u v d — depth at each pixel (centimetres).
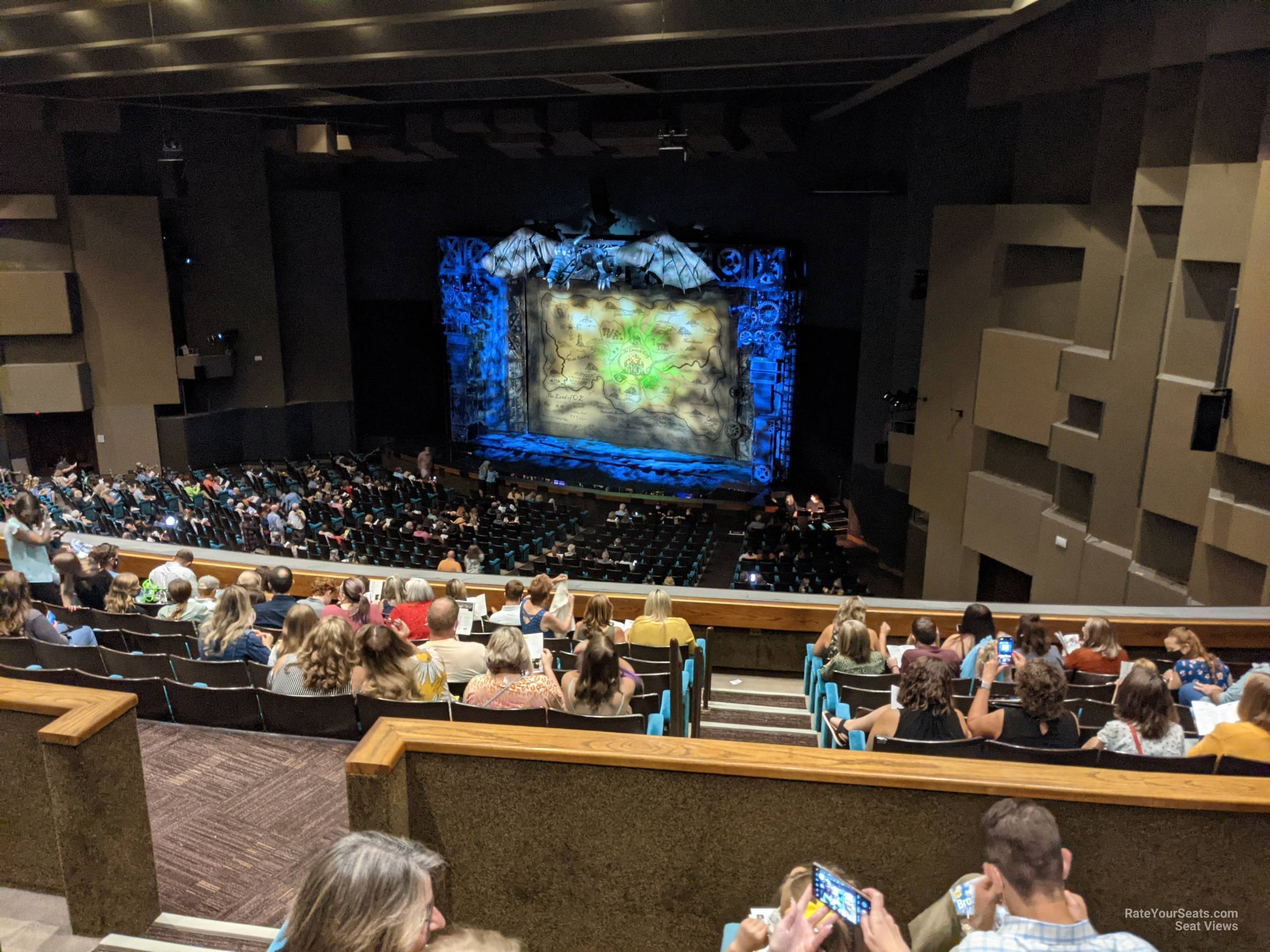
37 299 2384
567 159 2614
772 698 715
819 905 209
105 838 327
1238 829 273
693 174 2478
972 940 219
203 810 418
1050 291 1269
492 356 2783
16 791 358
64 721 324
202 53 1538
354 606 649
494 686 418
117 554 755
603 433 2727
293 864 381
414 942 163
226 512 2058
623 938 318
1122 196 1102
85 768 321
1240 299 819
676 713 536
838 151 2283
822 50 1320
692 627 798
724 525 2384
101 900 335
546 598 647
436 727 315
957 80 1636
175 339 2653
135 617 631
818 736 595
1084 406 1170
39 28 1426
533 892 318
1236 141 869
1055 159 1276
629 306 2606
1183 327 935
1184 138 956
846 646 541
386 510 2264
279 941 200
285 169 2722
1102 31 1091
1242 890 278
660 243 2461
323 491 2289
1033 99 1308
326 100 2045
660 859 306
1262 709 365
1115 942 215
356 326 2911
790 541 2050
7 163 2350
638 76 1606
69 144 2403
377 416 2978
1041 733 381
